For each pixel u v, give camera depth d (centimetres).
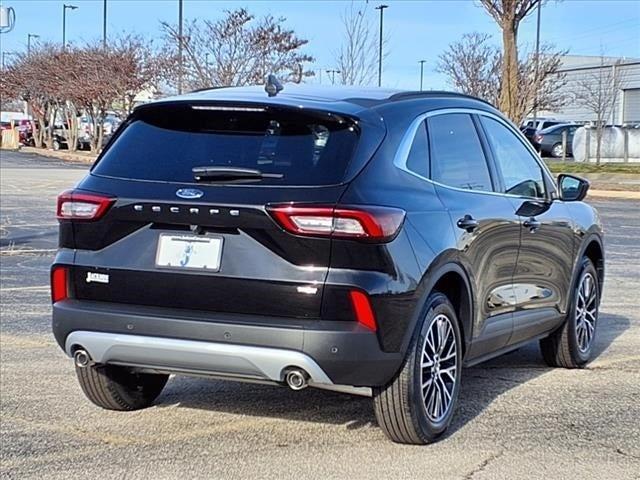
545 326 675
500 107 2555
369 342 465
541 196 679
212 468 489
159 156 512
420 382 508
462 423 569
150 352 489
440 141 562
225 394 631
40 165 3812
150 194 489
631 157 3534
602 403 617
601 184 2616
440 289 543
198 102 513
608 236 1585
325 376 467
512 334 627
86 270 506
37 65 4891
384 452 514
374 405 514
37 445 524
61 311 511
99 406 588
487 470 487
